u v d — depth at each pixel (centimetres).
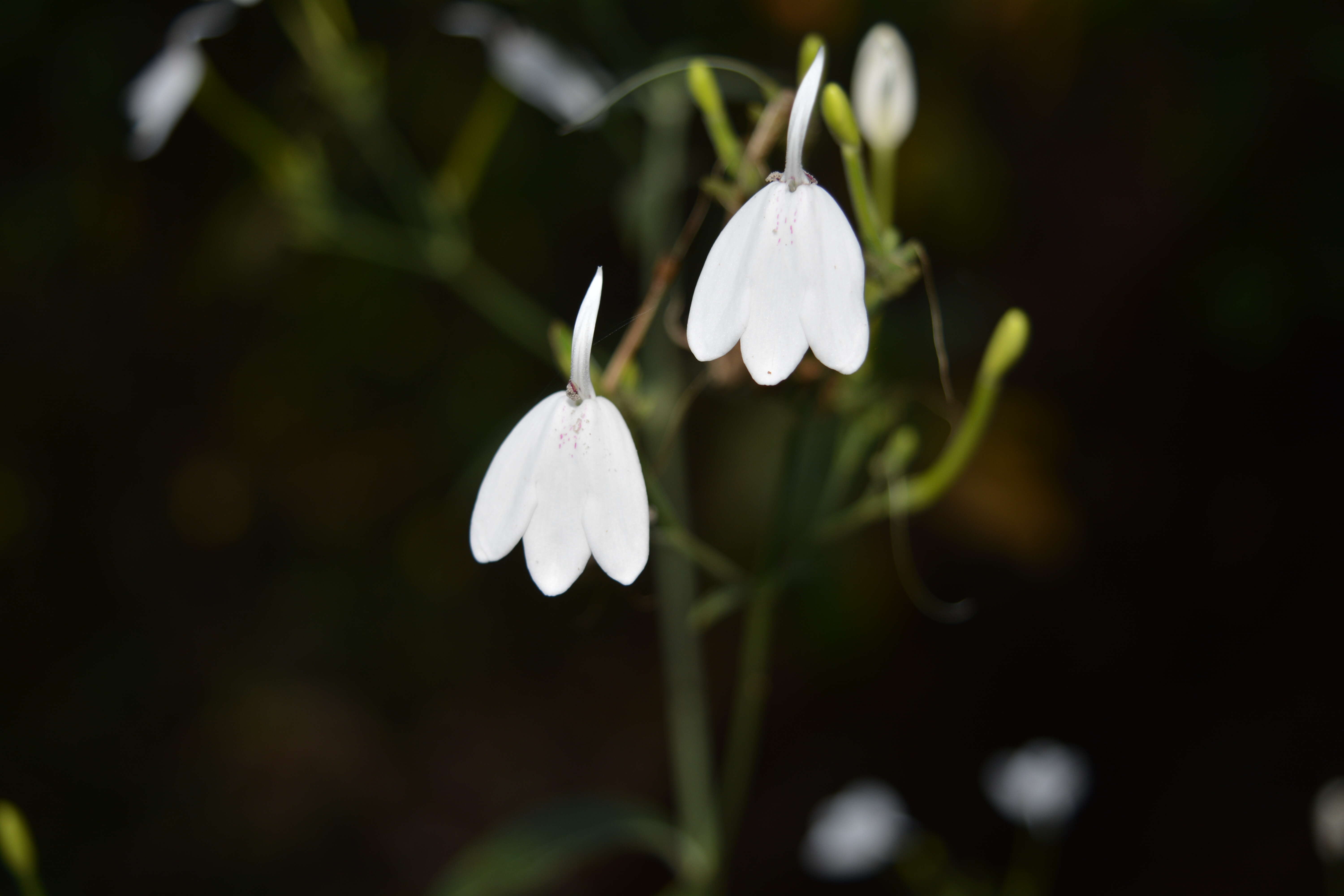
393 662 58
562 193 51
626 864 54
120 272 55
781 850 54
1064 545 49
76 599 58
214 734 57
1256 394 50
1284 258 45
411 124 51
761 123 25
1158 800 53
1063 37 47
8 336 55
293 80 48
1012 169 50
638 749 56
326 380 56
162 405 58
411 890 53
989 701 56
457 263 40
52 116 51
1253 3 44
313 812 55
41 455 57
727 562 28
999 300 50
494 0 45
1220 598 53
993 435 48
